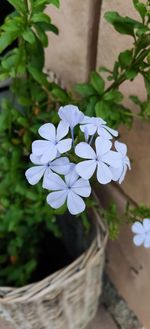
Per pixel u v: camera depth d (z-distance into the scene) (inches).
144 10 10.8
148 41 11.1
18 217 17.0
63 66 16.6
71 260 20.4
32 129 14.3
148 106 11.9
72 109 10.4
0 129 14.9
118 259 20.3
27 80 14.7
